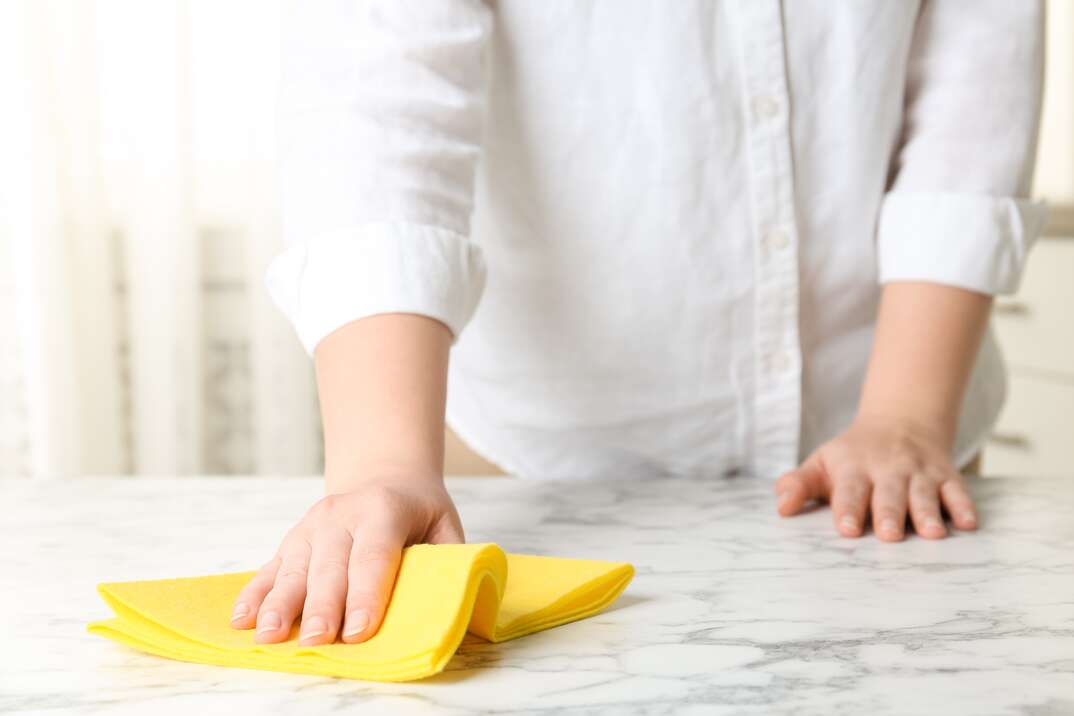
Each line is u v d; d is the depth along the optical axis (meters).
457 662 0.99
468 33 1.27
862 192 1.38
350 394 1.15
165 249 2.47
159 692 0.96
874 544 1.18
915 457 1.27
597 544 1.19
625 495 1.32
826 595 1.08
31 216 2.43
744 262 1.37
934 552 1.16
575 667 0.98
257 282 2.49
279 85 1.28
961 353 1.34
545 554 1.17
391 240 1.18
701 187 1.35
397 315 1.17
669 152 1.34
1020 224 1.37
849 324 1.42
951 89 1.39
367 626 0.98
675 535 1.21
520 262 1.39
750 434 1.42
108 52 2.44
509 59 1.34
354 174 1.20
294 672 0.98
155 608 1.02
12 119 2.41
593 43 1.33
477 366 1.44
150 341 2.49
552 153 1.35
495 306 1.41
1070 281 2.36
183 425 2.52
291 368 2.51
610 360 1.40
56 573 1.14
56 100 2.43
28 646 1.02
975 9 1.39
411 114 1.23
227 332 2.61
